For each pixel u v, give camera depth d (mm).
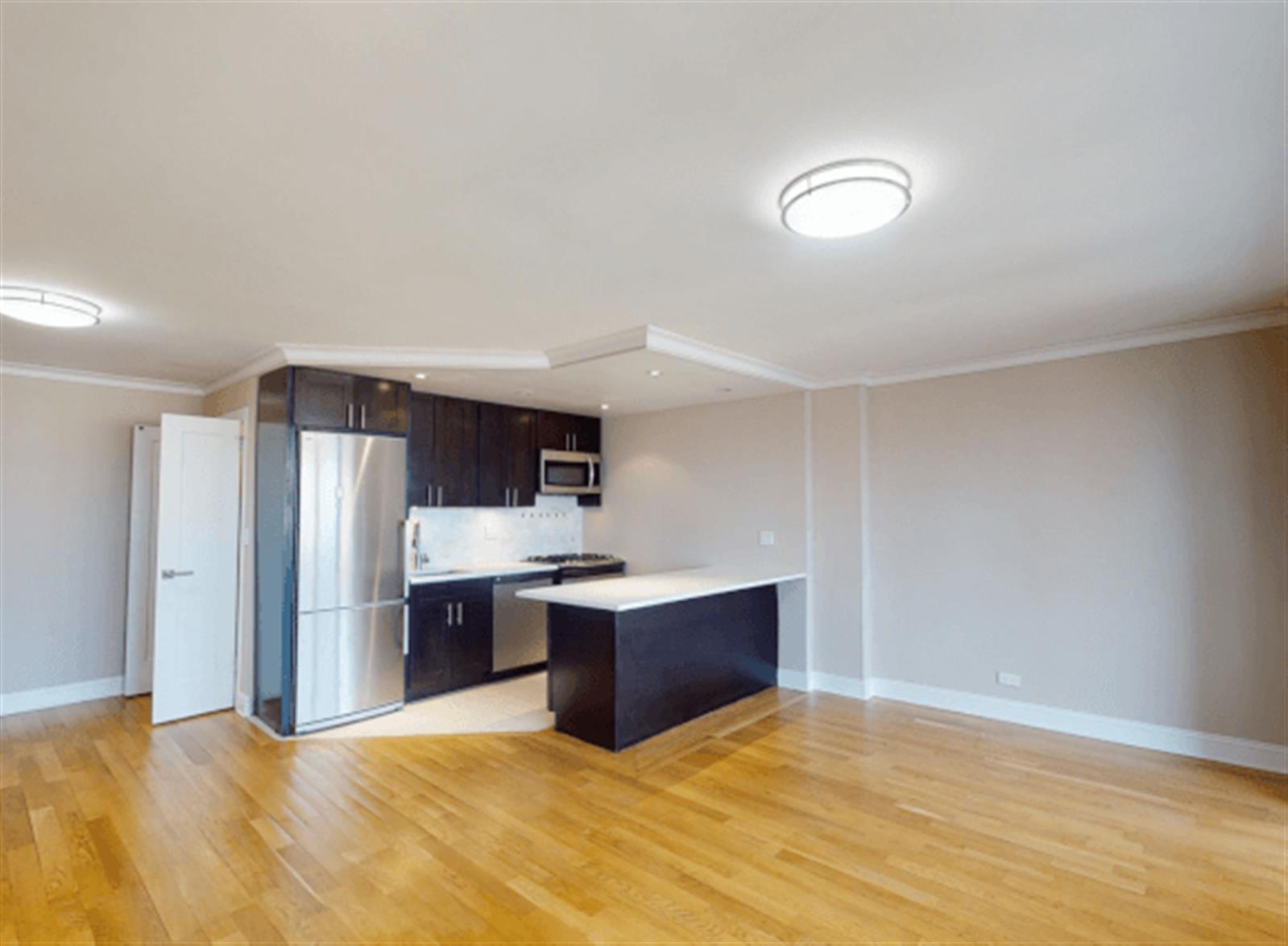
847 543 4883
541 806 3080
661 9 1271
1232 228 2328
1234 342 3557
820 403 5031
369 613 4355
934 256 2574
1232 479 3559
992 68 1465
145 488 4895
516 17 1288
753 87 1523
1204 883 2457
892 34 1353
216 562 4473
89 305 3115
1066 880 2480
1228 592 3559
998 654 4316
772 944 2125
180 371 4688
